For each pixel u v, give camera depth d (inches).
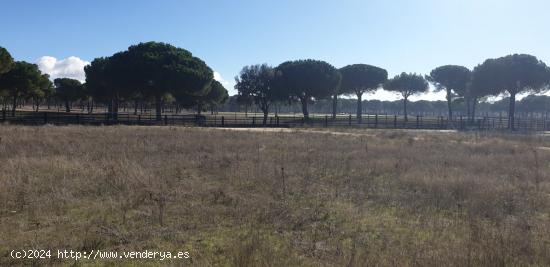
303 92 2485.2
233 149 805.9
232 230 298.4
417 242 280.1
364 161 668.1
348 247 268.4
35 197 367.6
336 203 389.4
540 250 263.4
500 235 275.4
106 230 285.7
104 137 933.2
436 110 5944.9
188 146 813.2
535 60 2407.7
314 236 290.5
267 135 1175.6
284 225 314.0
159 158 634.2
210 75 2278.5
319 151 800.9
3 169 474.0
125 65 2124.8
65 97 3208.7
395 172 571.2
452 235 296.8
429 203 393.4
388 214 355.9
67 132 1037.2
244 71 2497.5
